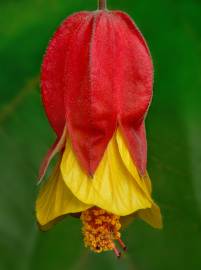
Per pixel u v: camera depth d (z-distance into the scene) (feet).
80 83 0.42
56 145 0.42
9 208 0.56
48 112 0.43
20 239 0.57
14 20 0.54
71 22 0.43
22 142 0.56
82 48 0.43
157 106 0.54
